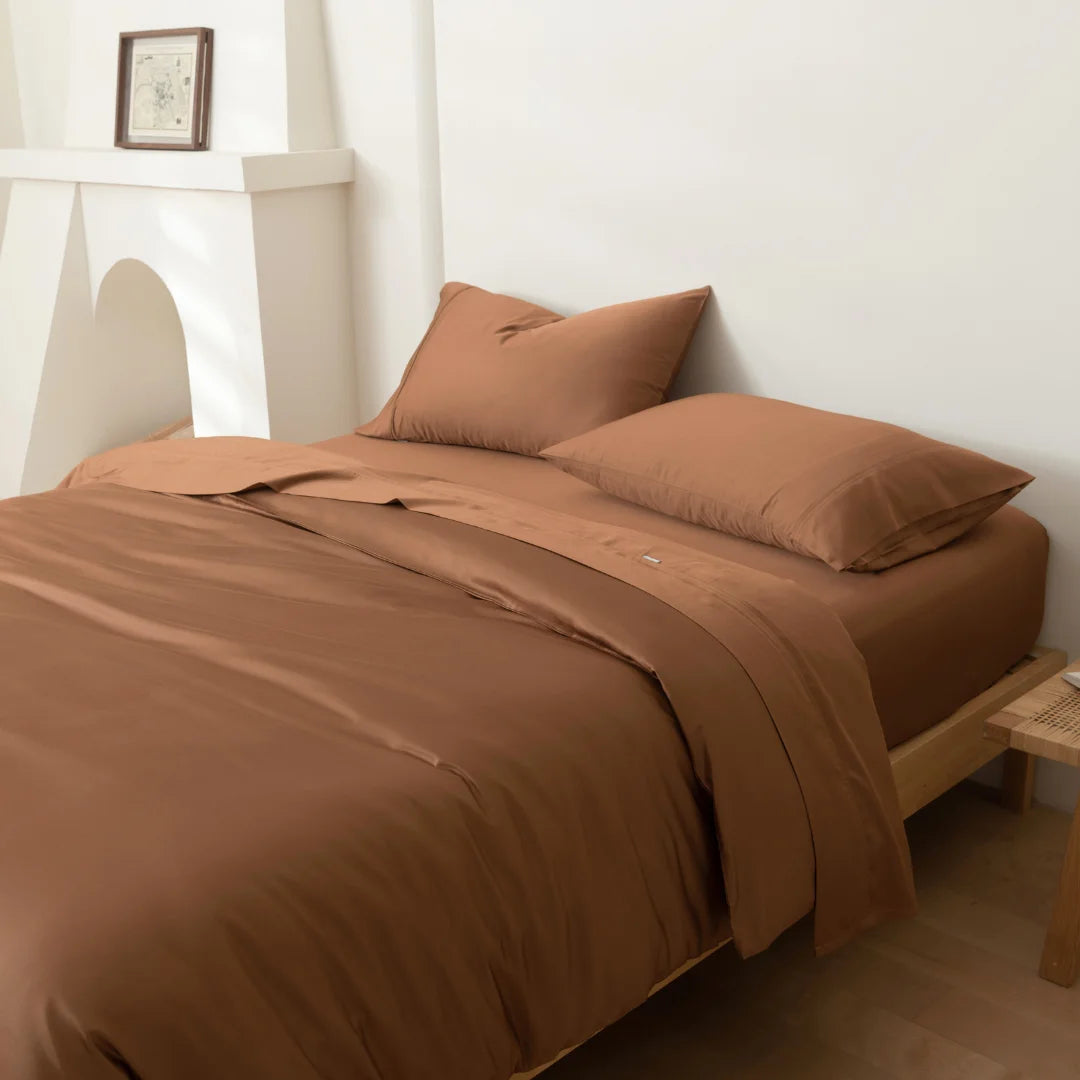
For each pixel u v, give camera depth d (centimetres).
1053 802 251
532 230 316
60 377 412
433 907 135
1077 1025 190
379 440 310
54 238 401
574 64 295
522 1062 147
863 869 179
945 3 232
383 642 174
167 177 356
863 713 183
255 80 359
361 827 134
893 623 200
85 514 242
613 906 154
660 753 162
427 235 350
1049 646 245
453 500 218
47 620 186
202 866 124
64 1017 111
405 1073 132
